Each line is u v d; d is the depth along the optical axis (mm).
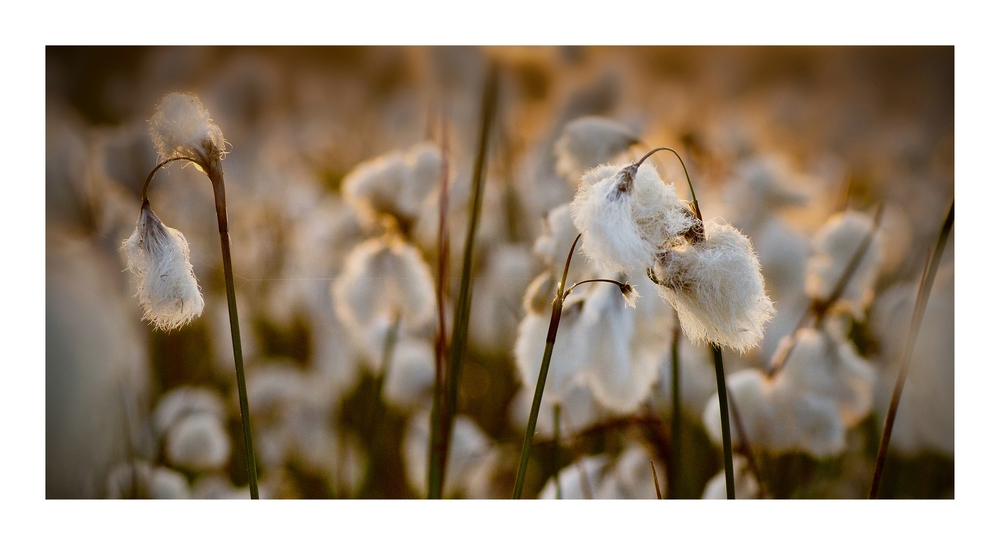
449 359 754
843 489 798
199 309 636
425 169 785
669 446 744
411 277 782
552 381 709
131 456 815
